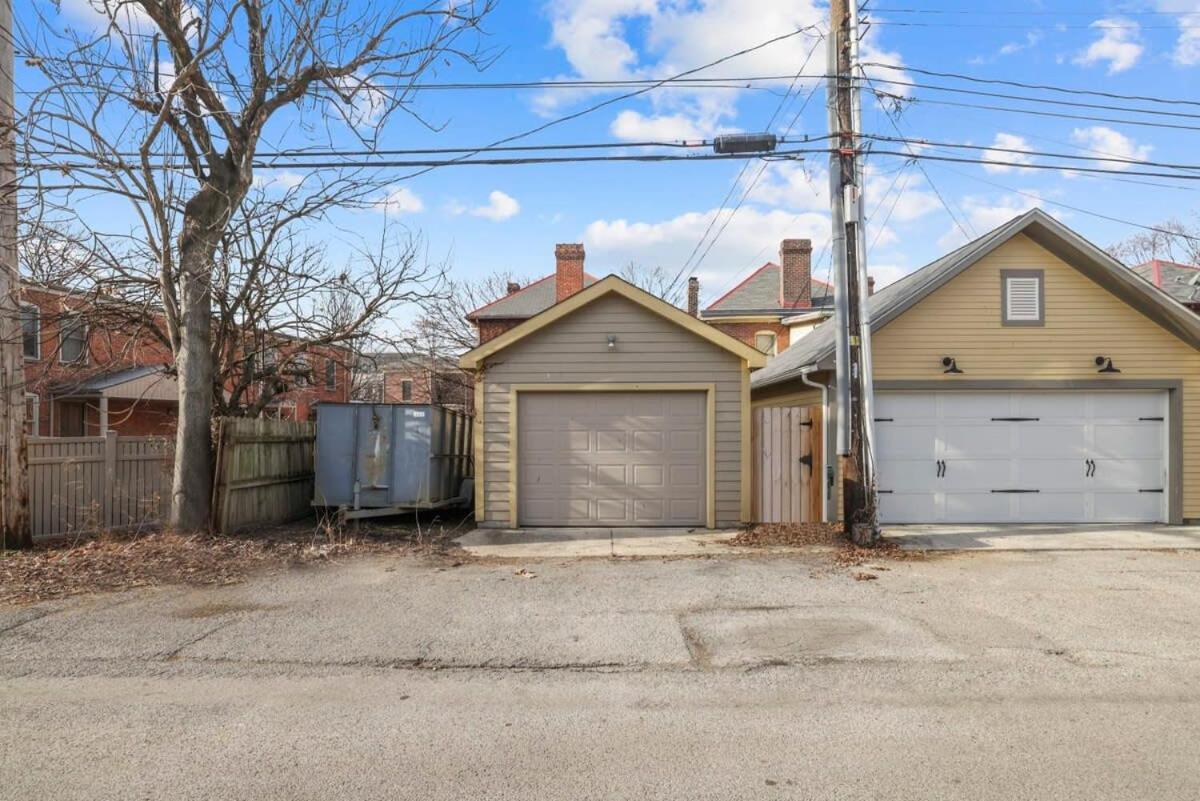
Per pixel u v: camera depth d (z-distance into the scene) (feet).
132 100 29.30
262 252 36.42
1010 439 39.55
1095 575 26.58
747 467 37.58
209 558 28.07
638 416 38.04
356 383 89.10
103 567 26.48
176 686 16.08
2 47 28.19
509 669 17.12
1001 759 12.42
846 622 20.58
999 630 19.77
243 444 34.32
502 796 11.31
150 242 30.12
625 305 37.93
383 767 12.26
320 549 30.37
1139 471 39.47
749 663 17.39
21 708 14.84
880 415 39.42
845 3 31.71
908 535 35.24
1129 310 39.40
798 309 90.79
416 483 38.27
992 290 39.47
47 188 28.09
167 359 43.19
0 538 28.53
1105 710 14.49
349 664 17.46
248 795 11.35
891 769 12.10
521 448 38.06
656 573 26.99
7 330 28.94
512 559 29.76
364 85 31.81
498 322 94.63
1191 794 11.25
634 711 14.65
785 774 11.96
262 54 30.81
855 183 31.60
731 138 34.47
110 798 11.25
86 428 71.10
